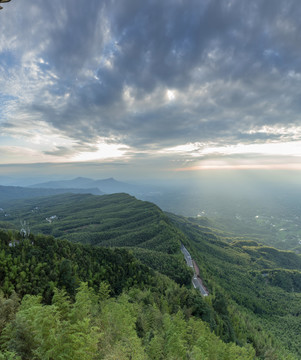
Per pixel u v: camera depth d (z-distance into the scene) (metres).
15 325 22.97
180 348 39.19
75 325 23.12
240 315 110.00
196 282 132.00
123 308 49.94
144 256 150.12
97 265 92.94
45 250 81.00
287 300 180.62
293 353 101.56
